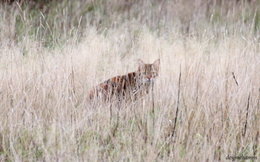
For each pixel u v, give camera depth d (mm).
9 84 14406
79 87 14781
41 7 27047
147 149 11445
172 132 12391
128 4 27750
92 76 15414
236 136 12547
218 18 25938
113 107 13547
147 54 19359
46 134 12281
